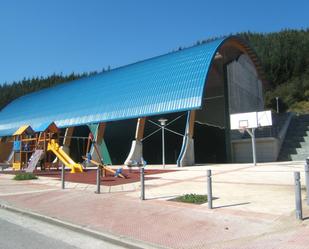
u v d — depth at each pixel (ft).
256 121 98.63
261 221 30.09
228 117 125.49
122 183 60.34
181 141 128.06
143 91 120.37
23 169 106.22
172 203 39.50
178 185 54.39
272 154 114.42
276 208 34.37
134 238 27.99
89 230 30.89
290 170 72.33
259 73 161.99
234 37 126.00
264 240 25.41
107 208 39.29
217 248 24.56
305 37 369.09
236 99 134.41
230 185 51.67
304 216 30.66
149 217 34.19
